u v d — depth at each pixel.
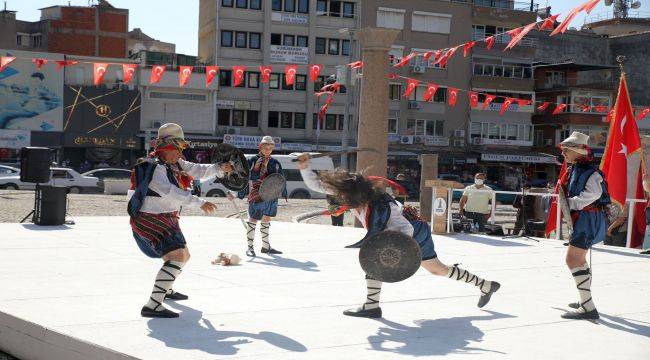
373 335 5.48
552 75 62.44
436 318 6.18
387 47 15.82
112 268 8.46
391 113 57.19
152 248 5.88
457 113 59.00
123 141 49.94
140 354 4.70
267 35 54.12
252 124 54.31
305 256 10.11
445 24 58.47
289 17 54.62
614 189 12.30
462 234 13.93
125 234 12.30
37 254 9.59
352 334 5.49
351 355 4.86
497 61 60.09
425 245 6.24
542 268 9.38
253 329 5.56
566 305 6.91
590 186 6.19
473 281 6.51
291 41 54.84
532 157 59.34
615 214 13.75
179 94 51.50
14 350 5.70
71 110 48.94
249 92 54.12
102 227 13.55
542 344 5.36
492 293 7.05
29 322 5.54
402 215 6.10
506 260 10.13
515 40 12.26
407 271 5.66
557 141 60.78
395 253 5.63
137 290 7.05
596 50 66.00
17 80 47.75
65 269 8.33
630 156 13.12
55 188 13.68
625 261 10.51
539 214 15.83
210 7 55.59
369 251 5.67
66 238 11.55
